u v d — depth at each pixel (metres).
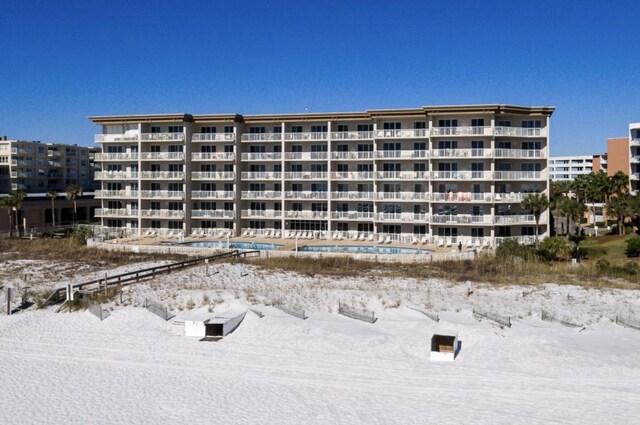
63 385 28.58
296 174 82.44
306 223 83.00
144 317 39.84
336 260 60.75
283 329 36.62
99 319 39.75
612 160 109.81
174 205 86.19
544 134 74.19
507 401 26.16
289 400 26.56
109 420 24.70
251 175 84.19
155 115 83.81
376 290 47.09
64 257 65.38
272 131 84.38
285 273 53.94
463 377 29.16
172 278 51.31
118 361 31.95
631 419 24.16
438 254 62.25
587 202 116.56
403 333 36.16
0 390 27.95
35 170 132.62
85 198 116.44
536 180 74.38
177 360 32.09
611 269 53.47
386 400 26.42
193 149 85.69
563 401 26.08
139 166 85.00
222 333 36.28
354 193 79.69
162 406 26.06
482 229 74.44
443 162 76.06
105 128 87.44
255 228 85.56
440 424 23.97
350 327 37.16
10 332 37.34
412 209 78.19
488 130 72.69
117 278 51.50
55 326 38.72
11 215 91.19
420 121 77.81
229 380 29.06
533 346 33.16
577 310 41.41
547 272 54.00
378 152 77.62
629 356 31.94
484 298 44.53
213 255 63.44
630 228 85.12
